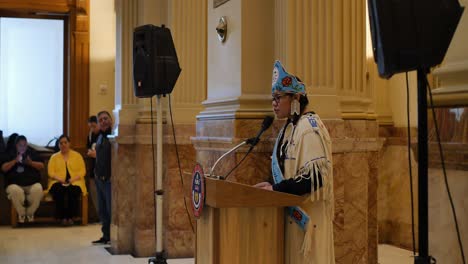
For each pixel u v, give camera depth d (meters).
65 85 10.13
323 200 3.24
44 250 7.02
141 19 6.81
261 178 4.17
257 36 4.32
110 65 10.16
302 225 3.16
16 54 9.96
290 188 3.14
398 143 6.96
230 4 4.48
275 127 4.14
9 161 8.98
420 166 2.24
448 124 2.62
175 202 6.51
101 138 7.48
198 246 3.39
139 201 6.64
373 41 2.41
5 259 6.48
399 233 6.98
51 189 8.84
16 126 9.98
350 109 4.32
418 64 2.27
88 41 10.05
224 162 4.29
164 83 4.73
